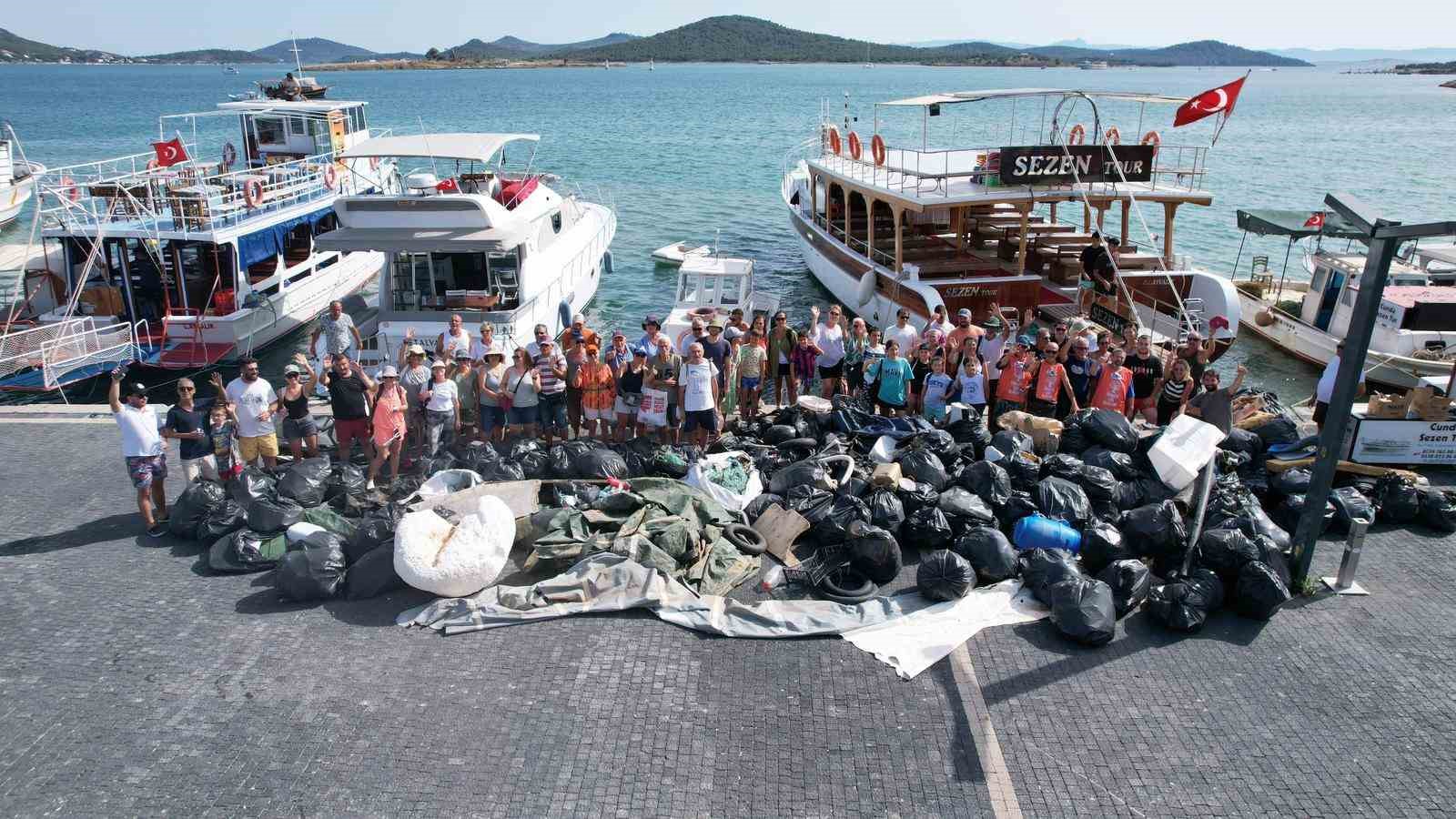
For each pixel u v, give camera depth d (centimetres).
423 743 601
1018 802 563
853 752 602
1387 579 818
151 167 2044
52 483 1003
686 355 1048
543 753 595
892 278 1802
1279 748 607
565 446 1012
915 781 577
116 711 628
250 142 2506
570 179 4394
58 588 786
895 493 897
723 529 873
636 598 754
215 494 884
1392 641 725
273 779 568
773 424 1130
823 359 1217
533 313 1602
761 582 803
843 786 573
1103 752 605
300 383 1008
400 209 1448
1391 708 646
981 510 869
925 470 940
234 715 625
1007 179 1662
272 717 624
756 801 561
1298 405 1291
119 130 7450
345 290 2211
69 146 6194
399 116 9575
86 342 1598
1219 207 3641
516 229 1474
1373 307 699
